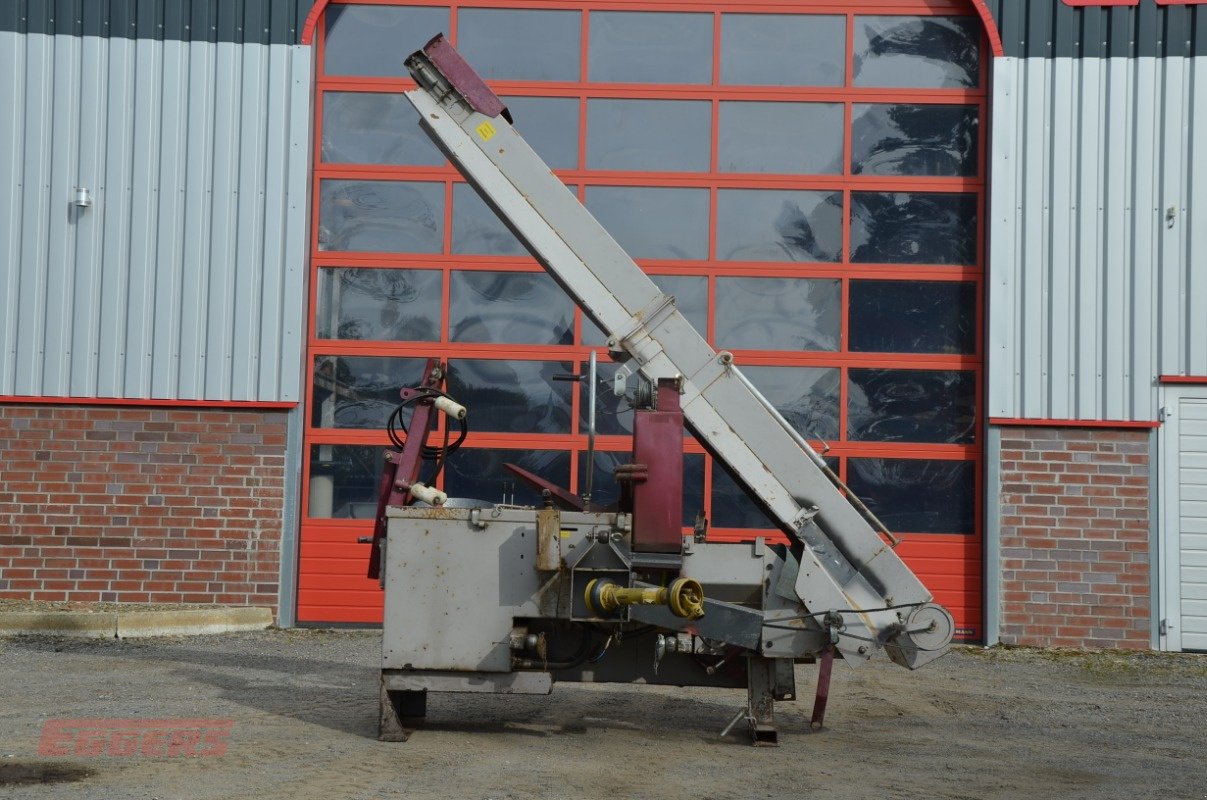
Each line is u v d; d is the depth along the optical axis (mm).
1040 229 11156
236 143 11344
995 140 11234
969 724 7047
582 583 5746
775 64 11602
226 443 11125
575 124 11578
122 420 11141
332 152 11570
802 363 11367
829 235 11477
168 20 11391
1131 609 10867
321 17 11609
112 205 11273
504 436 11305
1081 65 11203
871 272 11414
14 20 11352
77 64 11367
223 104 11359
